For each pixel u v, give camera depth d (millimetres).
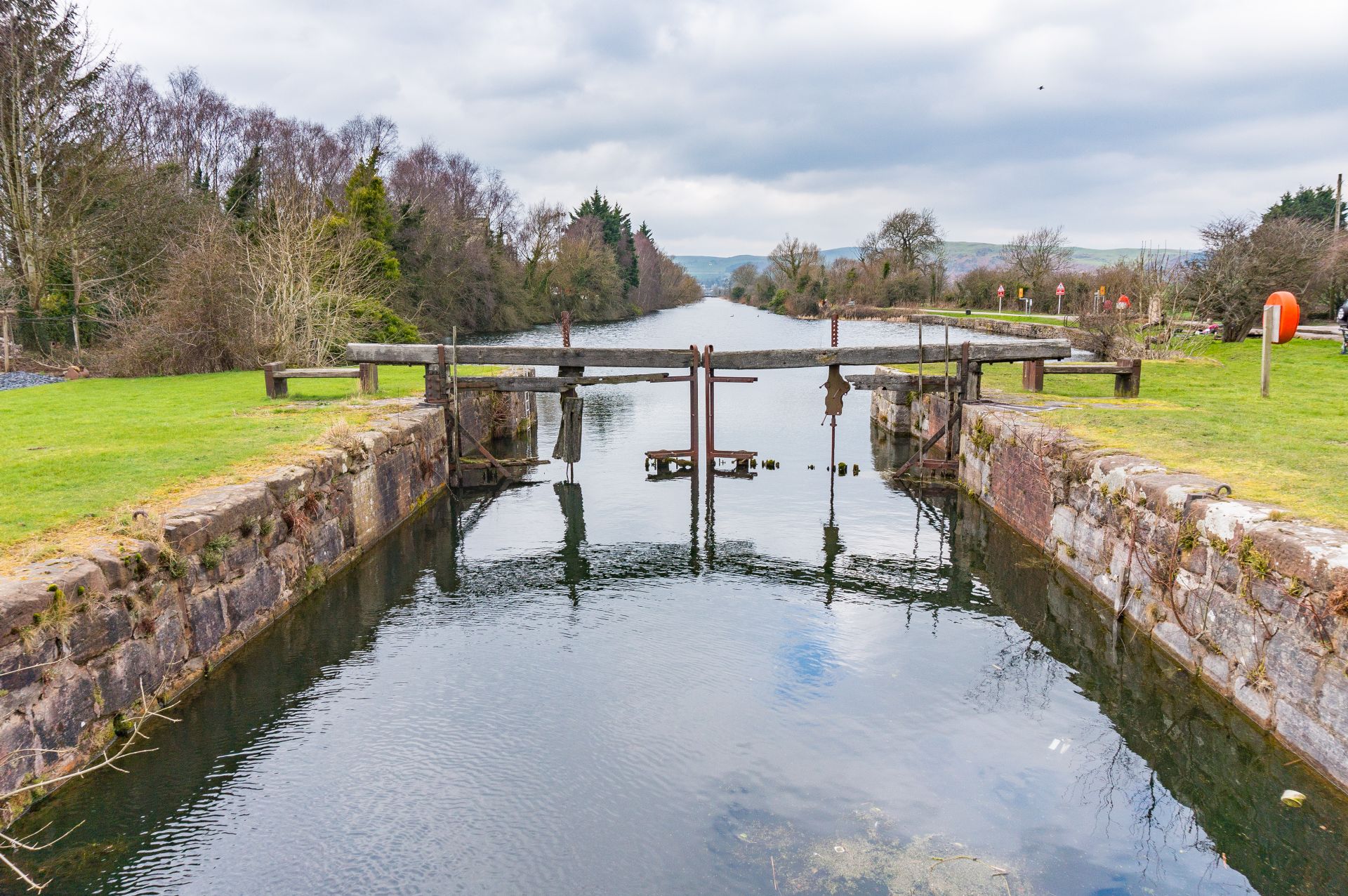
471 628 9094
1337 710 5371
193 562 7258
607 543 12383
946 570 10961
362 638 8805
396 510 12836
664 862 5223
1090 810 5738
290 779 6156
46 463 9273
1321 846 5273
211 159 51188
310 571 9695
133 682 6398
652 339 50312
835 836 5461
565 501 14891
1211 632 6957
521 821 5672
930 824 5590
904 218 77625
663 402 27828
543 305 68812
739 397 28609
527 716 7121
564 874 5141
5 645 5090
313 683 7711
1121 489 8688
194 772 6188
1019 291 58656
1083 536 9766
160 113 46188
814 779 6152
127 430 11641
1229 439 10094
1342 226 45594
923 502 14484
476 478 16078
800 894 4906
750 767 6305
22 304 26188
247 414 13680
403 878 5109
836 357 15891
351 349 15766
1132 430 10992
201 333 20234
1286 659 5922
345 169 55375
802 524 13266
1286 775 5805
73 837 5406
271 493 8688
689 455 16812
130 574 6359
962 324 48000
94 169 26922
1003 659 8242
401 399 15867
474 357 15648
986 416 13602
